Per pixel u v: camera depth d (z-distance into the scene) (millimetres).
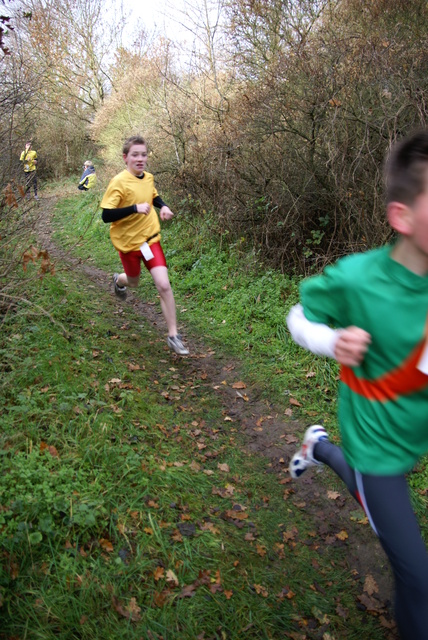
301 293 2068
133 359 5012
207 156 8977
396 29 6625
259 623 2496
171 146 10414
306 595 2732
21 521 2615
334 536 3164
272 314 6004
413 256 1759
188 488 3295
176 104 10734
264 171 7375
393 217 1781
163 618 2396
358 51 6355
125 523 2826
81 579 2449
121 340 5410
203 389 4738
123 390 4219
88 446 3252
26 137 5773
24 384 3828
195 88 10789
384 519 1868
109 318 6074
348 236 6508
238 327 6031
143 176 5172
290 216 7086
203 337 5910
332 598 2744
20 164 5590
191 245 8656
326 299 1965
